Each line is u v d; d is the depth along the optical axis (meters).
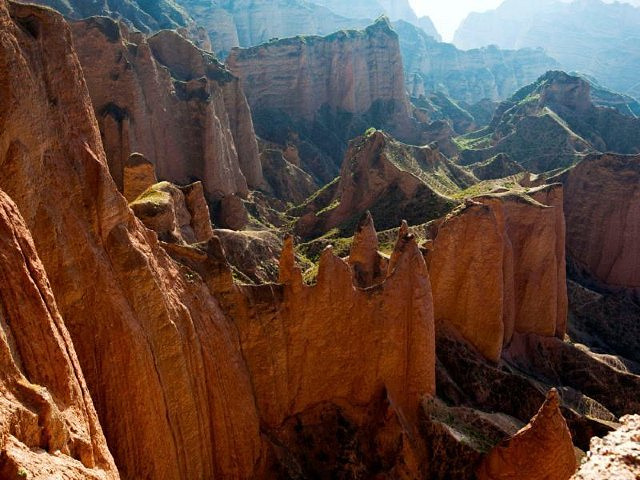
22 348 11.48
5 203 12.08
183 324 17.58
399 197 48.03
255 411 20.09
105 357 15.29
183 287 18.55
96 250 15.81
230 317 20.05
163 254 18.34
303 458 21.28
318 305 21.70
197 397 17.78
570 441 20.03
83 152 16.36
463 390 27.39
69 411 11.72
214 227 48.16
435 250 28.89
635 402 33.00
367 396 22.83
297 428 21.72
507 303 32.31
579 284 49.69
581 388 33.78
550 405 19.77
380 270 27.98
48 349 11.78
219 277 20.02
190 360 17.62
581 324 45.81
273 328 20.84
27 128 14.48
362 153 52.94
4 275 11.50
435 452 22.11
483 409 26.73
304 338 21.67
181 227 27.28
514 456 20.12
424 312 23.00
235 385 19.25
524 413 27.20
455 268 28.64
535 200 36.56
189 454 17.25
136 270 16.34
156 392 15.95
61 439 10.90
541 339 34.97
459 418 23.38
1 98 13.89
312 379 22.06
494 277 28.41
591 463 10.16
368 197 50.34
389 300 22.72
